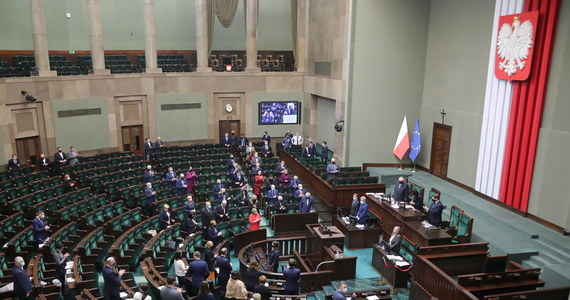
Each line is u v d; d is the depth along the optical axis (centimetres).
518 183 1488
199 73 2548
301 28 2592
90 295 941
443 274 1004
